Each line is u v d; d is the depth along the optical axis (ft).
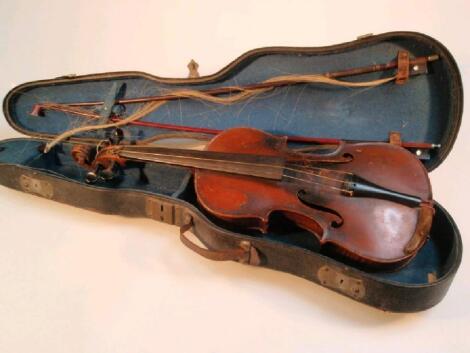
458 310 5.01
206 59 7.98
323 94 5.93
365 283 4.63
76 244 6.09
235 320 5.16
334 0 8.33
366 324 5.01
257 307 5.26
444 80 5.32
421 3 7.94
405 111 5.65
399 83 5.49
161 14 8.77
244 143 5.75
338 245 4.68
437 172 6.44
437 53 5.22
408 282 5.05
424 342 4.80
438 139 5.56
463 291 5.16
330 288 5.04
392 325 4.97
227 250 5.16
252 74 6.08
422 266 5.24
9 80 8.11
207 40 8.26
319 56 5.73
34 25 8.91
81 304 5.41
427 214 4.56
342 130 6.00
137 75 6.50
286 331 5.02
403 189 4.85
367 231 4.66
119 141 6.64
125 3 9.03
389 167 5.02
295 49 5.71
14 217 6.49
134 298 5.44
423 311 4.99
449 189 6.23
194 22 8.57
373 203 4.79
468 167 6.46
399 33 5.28
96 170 6.31
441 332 4.86
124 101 6.68
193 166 5.52
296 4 8.45
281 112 6.21
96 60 8.28
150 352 4.95
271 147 5.64
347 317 5.09
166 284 5.55
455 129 5.36
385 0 8.11
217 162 5.45
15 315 5.35
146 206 5.90
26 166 6.46
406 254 4.46
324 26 8.01
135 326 5.17
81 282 5.63
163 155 5.75
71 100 6.99
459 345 4.74
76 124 7.06
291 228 5.73
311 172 5.16
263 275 5.59
